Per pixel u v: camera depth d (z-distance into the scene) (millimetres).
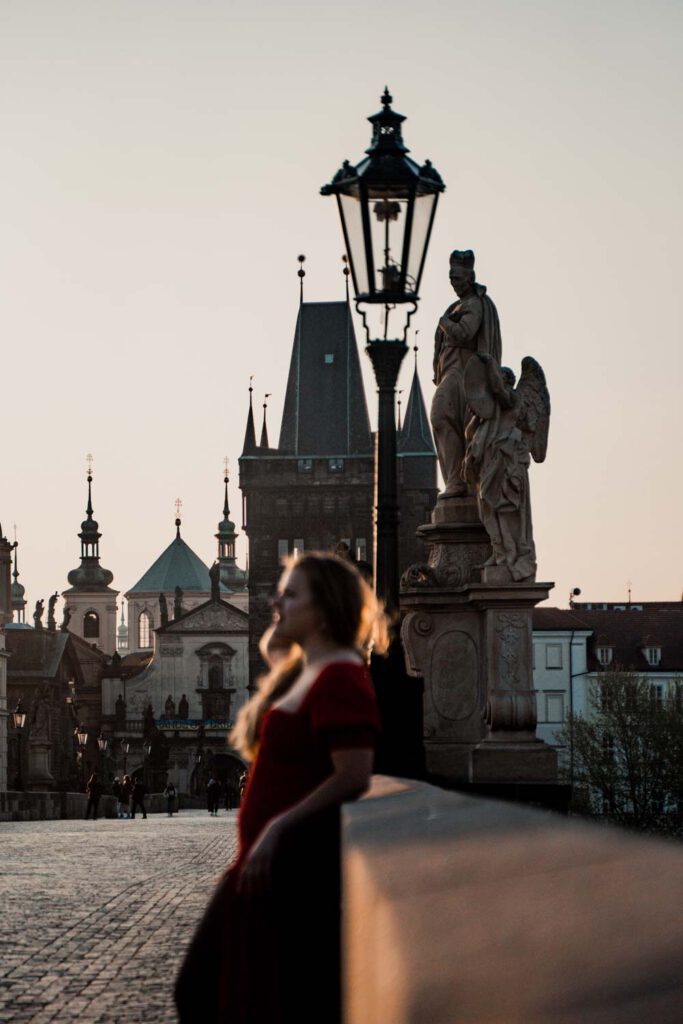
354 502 168000
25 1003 12742
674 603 165125
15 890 24688
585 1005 1688
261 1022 5020
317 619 5465
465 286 26250
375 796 4574
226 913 5238
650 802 109062
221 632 194625
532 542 25328
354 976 2369
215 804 103938
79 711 195250
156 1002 12773
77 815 93812
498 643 25109
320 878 5020
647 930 1805
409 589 25953
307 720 5203
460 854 2393
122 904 22094
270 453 169125
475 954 1851
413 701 15906
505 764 24828
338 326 171000
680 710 110500
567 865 2141
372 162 15820
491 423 25328
